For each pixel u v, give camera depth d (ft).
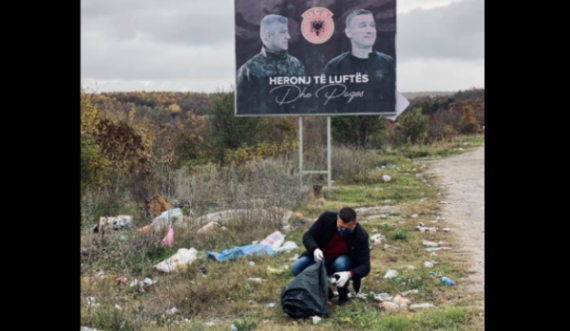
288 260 33.68
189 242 36.96
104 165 50.47
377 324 23.29
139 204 47.16
